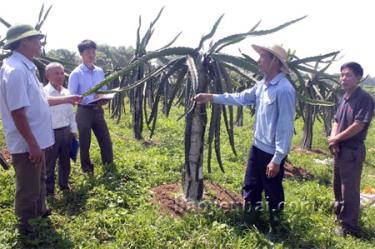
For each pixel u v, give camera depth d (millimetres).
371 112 3998
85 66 5137
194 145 4227
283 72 3633
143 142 7746
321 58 4234
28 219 3469
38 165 3420
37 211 3668
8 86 3115
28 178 3404
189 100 4109
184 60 4180
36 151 3254
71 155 4586
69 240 3432
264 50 3537
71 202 4316
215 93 4078
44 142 3463
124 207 4254
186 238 3621
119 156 5988
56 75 4375
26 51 3283
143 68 7207
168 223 3789
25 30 3244
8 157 5531
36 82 3416
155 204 4266
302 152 8742
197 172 4277
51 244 3373
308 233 3814
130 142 7559
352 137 4059
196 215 3918
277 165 3553
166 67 4117
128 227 3670
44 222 3428
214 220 3908
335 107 9500
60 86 4477
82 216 3924
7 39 3244
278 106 3545
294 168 6902
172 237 3598
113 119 10492
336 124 4332
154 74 4027
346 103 4164
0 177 4590
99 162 5715
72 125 4582
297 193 5332
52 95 4391
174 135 8891
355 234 4125
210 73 4164
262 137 3729
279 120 3520
